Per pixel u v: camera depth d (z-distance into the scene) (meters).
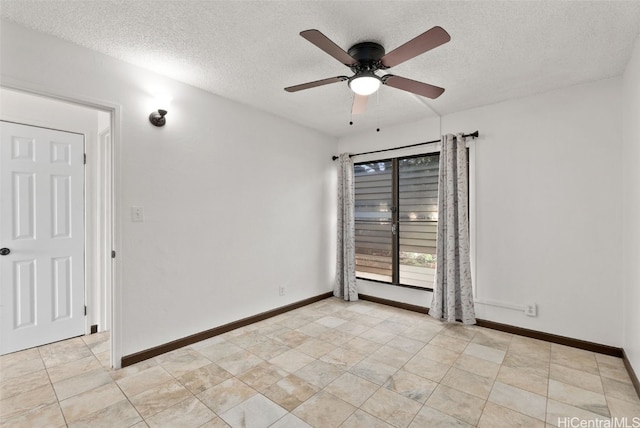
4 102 2.55
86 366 2.37
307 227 4.04
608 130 2.62
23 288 2.63
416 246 3.83
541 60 2.33
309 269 4.07
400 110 3.40
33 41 1.98
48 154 2.77
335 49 1.74
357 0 1.69
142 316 2.48
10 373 2.26
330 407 1.90
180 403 1.93
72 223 2.90
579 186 2.74
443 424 1.75
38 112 2.71
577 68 2.46
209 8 1.77
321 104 3.25
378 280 4.14
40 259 2.72
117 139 2.34
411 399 1.98
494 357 2.55
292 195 3.82
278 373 2.29
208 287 2.93
